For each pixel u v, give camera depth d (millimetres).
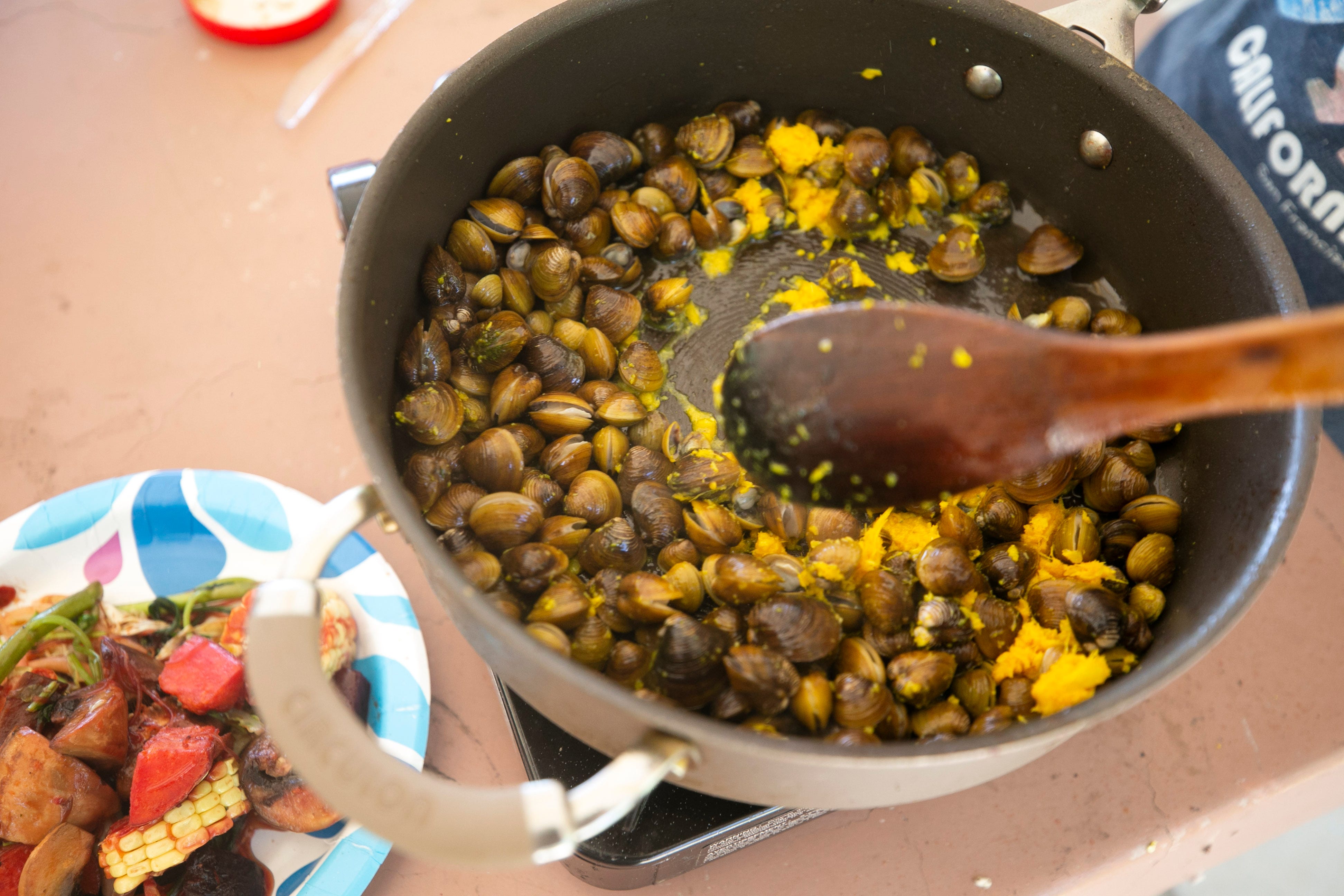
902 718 482
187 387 641
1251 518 465
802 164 597
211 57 729
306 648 391
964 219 595
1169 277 539
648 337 577
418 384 519
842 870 529
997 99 558
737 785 424
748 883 526
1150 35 703
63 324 656
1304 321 352
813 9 545
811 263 593
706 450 540
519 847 376
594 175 562
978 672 498
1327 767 544
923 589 508
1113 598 491
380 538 597
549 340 545
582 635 494
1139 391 381
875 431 419
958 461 419
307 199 689
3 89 723
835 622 486
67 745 510
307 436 630
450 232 545
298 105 712
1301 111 582
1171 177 515
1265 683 560
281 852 520
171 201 689
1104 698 403
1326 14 577
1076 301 563
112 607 561
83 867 515
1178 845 536
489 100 521
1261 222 483
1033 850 532
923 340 411
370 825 377
